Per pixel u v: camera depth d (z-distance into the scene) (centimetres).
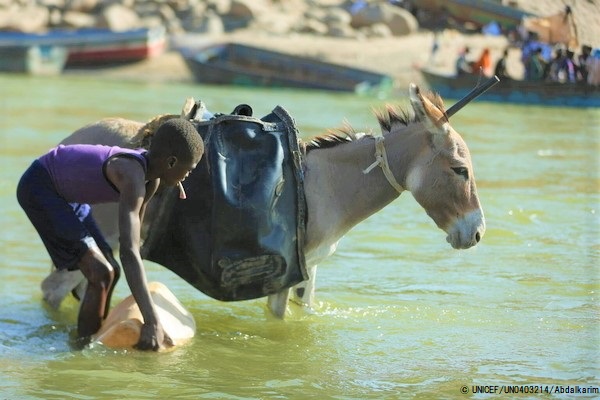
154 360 693
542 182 1444
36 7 4225
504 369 689
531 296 885
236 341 750
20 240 1070
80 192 701
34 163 715
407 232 1152
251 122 746
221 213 725
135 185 676
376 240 1108
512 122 2231
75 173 696
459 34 3462
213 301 869
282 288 754
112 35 3697
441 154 734
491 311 841
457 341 757
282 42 3931
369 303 863
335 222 759
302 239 745
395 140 754
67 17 4172
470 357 718
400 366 696
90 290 725
